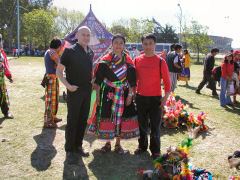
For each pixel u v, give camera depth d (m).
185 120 5.00
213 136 4.62
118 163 3.50
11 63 18.92
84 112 3.59
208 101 7.72
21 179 3.02
